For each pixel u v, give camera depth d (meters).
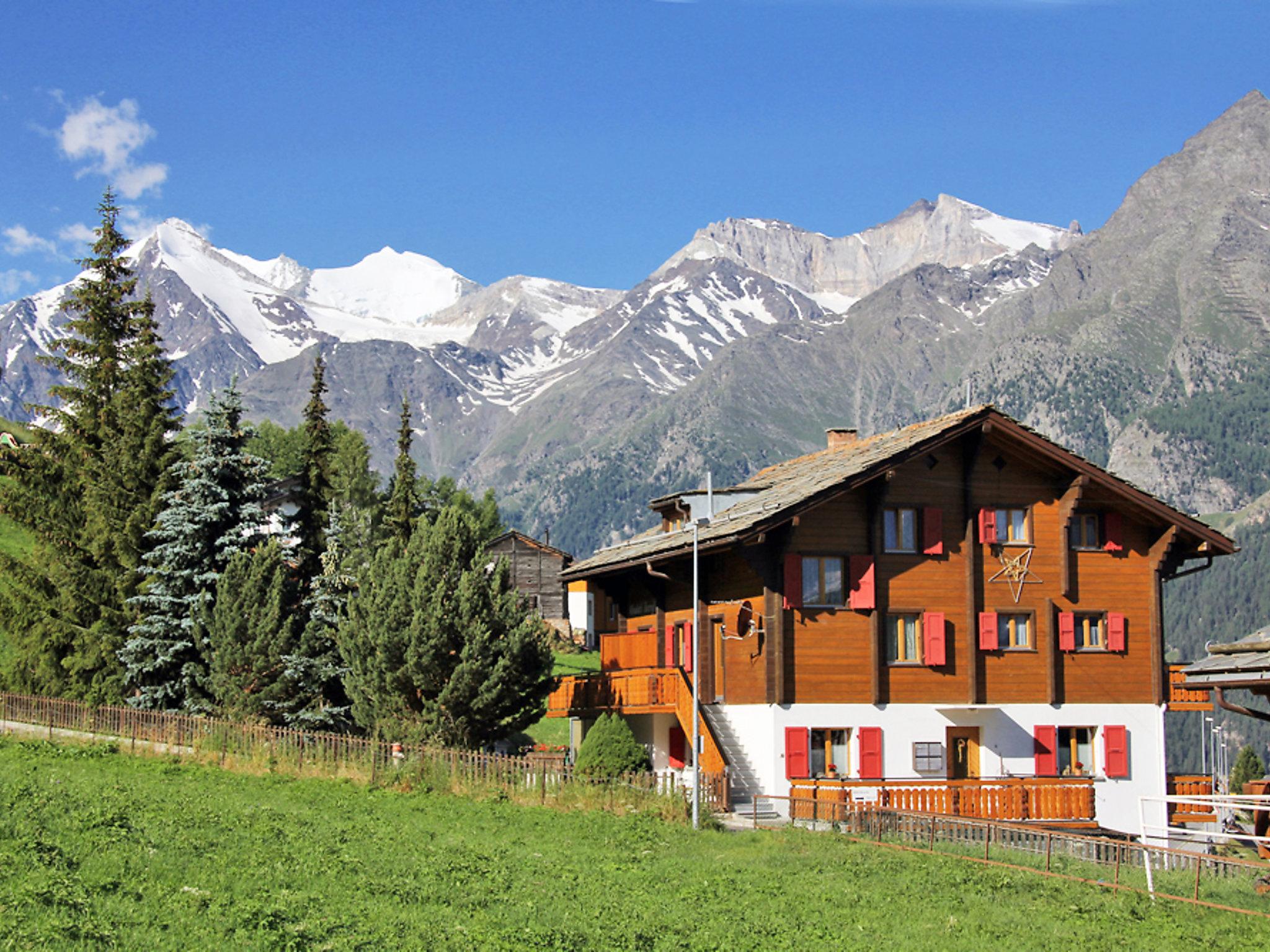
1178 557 46.34
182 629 46.88
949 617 43.00
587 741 39.50
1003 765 42.84
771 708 40.62
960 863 29.56
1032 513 44.31
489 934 19.53
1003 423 42.84
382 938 18.53
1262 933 23.41
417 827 30.03
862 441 49.72
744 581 42.62
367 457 86.31
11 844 20.97
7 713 46.72
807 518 41.81
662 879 26.12
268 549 46.75
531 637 41.72
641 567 46.84
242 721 43.34
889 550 42.69
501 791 35.91
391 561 43.03
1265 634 28.47
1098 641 44.72
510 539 101.62
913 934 22.28
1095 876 29.41
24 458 52.06
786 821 37.69
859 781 40.22
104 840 22.48
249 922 18.17
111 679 46.88
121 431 52.56
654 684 43.59
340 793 35.19
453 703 39.84
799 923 22.61
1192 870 31.86
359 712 42.06
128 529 48.81
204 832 25.12
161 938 16.94
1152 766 44.47
